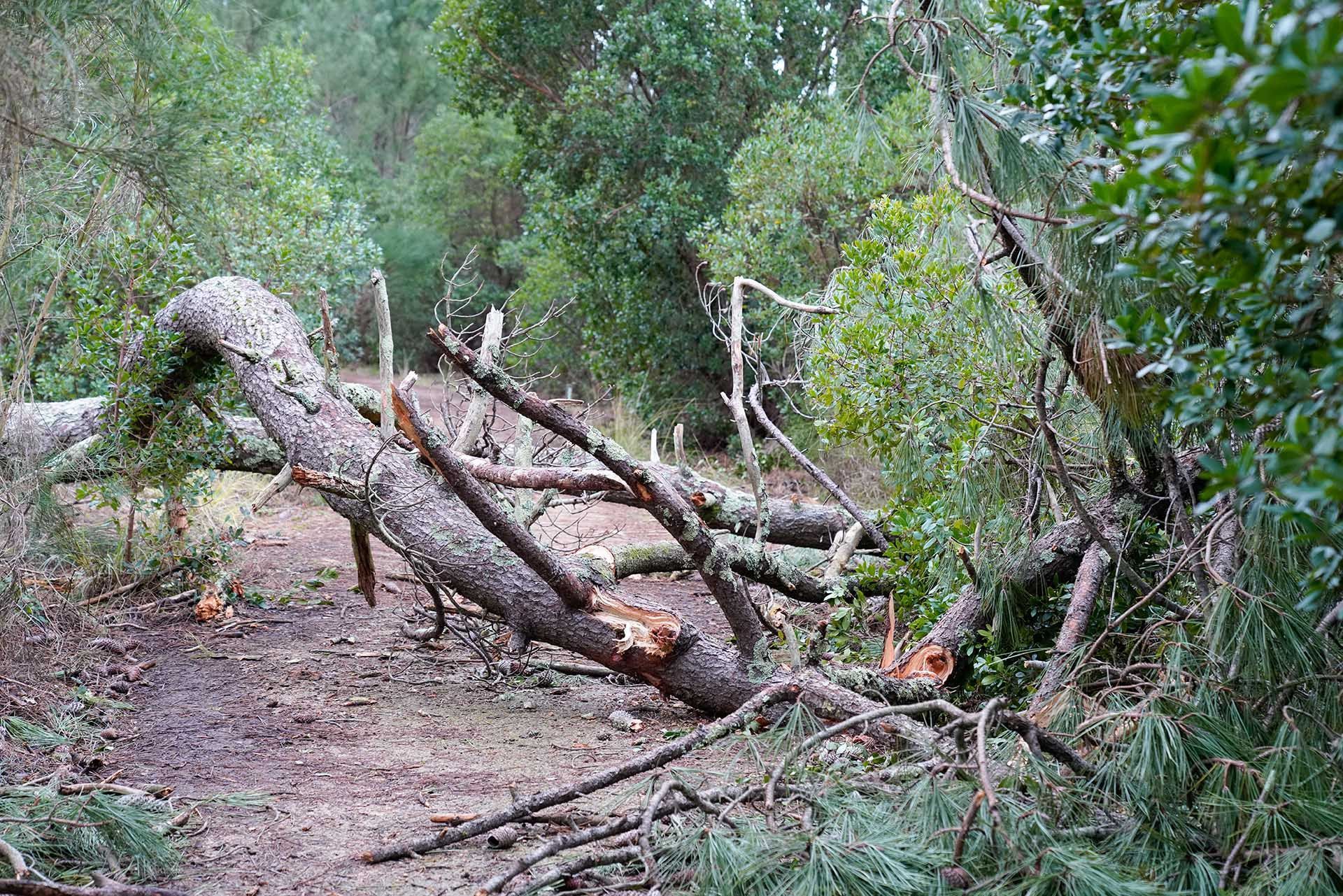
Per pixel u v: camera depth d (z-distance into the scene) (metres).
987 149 3.33
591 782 3.11
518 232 23.80
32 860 2.69
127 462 5.45
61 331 7.14
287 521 7.94
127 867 2.83
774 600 5.18
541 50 13.10
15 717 3.87
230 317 5.48
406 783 3.57
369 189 26.00
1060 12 2.17
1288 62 1.17
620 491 4.25
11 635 4.23
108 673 4.65
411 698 4.55
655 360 12.75
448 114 24.50
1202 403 1.99
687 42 12.01
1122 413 3.49
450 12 13.23
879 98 12.59
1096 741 3.03
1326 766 2.70
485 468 4.53
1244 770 2.67
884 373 4.63
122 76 4.38
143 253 5.53
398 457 4.80
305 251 9.74
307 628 5.54
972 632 4.18
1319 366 1.71
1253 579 3.01
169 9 4.31
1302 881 2.33
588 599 4.29
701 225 11.56
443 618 4.93
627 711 4.41
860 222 10.06
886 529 5.41
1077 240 3.20
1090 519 3.74
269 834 3.12
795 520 6.11
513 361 5.29
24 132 3.99
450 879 2.81
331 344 5.11
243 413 7.40
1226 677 2.96
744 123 12.88
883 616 5.41
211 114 4.57
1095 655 3.64
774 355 10.34
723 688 4.10
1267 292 1.79
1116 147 1.94
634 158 12.41
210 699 4.45
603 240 12.78
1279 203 1.59
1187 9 2.05
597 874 2.71
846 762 3.34
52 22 3.94
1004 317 4.15
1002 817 2.58
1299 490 1.53
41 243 4.45
